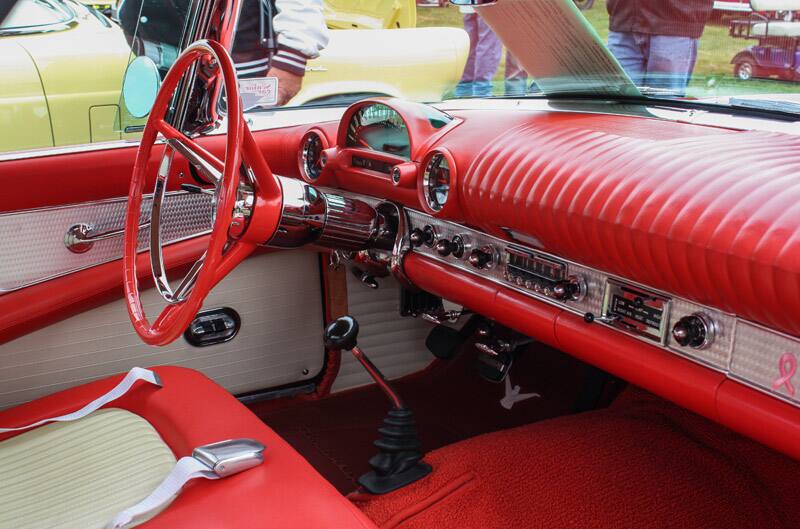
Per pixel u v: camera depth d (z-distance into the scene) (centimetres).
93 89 176
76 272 177
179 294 139
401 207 186
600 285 140
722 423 121
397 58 207
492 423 216
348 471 197
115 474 121
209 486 112
